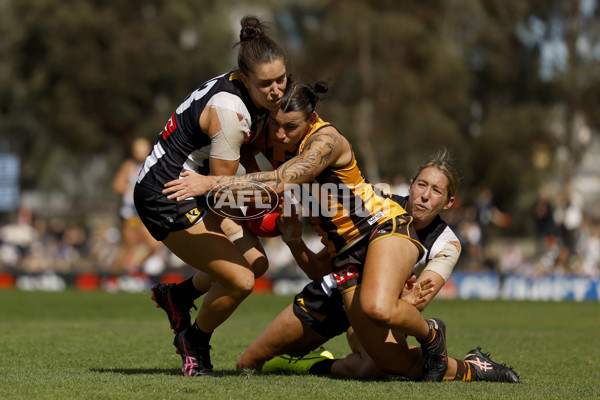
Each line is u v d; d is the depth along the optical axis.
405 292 15.84
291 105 15.17
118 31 107.56
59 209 92.19
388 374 16.58
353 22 111.56
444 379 16.20
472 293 46.22
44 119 112.25
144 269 51.81
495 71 116.81
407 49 114.69
